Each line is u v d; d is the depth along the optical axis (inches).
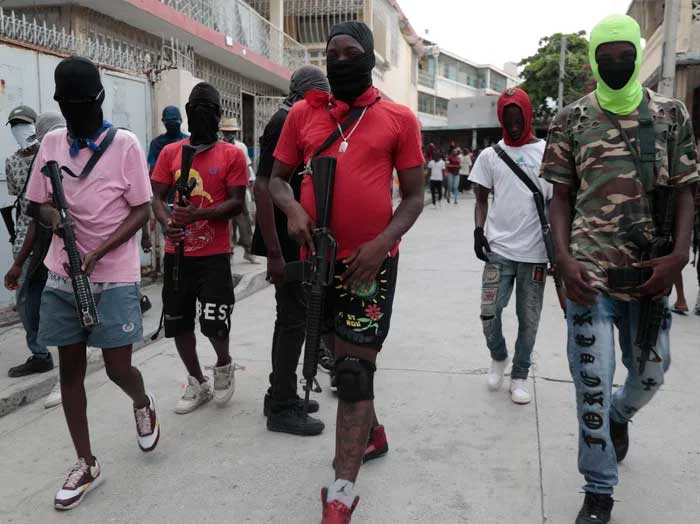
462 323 238.4
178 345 154.7
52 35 254.5
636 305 105.0
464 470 125.6
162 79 307.3
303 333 140.0
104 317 115.2
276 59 581.9
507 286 160.6
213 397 163.2
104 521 109.9
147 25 379.6
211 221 146.6
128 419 152.5
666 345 106.5
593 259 100.6
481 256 162.1
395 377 179.5
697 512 110.0
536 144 156.5
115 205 115.3
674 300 276.7
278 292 139.3
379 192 101.3
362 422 100.4
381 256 97.4
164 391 170.2
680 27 446.0
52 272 114.7
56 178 111.0
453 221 624.1
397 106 103.3
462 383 174.7
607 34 96.9
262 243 142.1
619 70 96.7
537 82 1391.5
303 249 105.7
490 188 162.9
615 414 119.3
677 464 127.0
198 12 423.8
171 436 142.7
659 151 98.1
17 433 146.6
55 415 157.1
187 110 147.7
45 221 114.6
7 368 180.9
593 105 102.0
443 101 1934.1
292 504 114.2
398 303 271.7
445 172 842.8
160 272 308.3
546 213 155.6
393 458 130.9
